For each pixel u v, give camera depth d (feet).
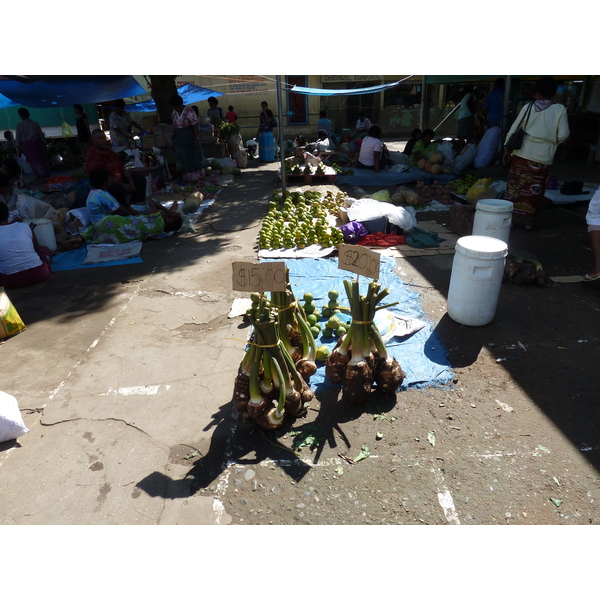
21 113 42.70
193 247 24.31
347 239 23.08
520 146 23.03
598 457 10.16
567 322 15.44
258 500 9.51
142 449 10.86
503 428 11.05
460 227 24.18
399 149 60.80
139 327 16.31
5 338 15.81
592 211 17.10
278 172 42.42
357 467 10.17
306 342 12.64
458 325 15.46
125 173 28.35
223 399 12.44
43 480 10.11
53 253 24.17
